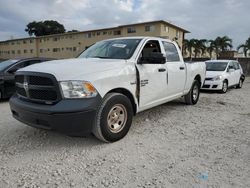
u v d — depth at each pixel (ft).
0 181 9.66
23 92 13.26
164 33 128.36
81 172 10.41
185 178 9.94
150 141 13.94
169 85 18.38
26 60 28.99
